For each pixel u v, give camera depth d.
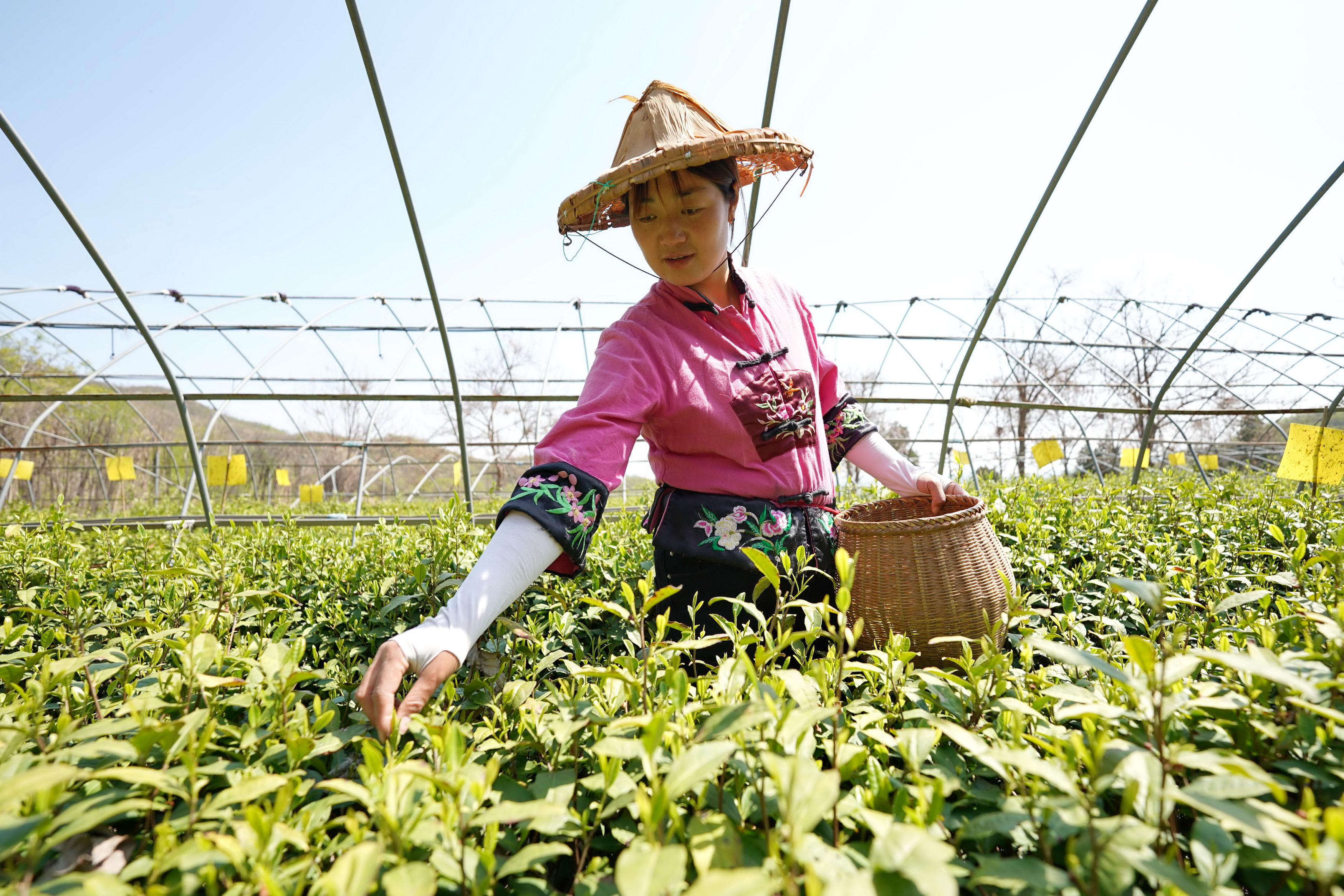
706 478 1.72
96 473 16.88
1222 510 3.24
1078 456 12.71
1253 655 0.87
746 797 0.89
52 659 1.58
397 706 1.29
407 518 5.17
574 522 1.44
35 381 14.28
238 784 0.91
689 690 1.18
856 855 0.77
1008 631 1.72
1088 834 0.77
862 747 1.00
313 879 0.82
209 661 1.15
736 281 1.91
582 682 1.30
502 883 0.90
